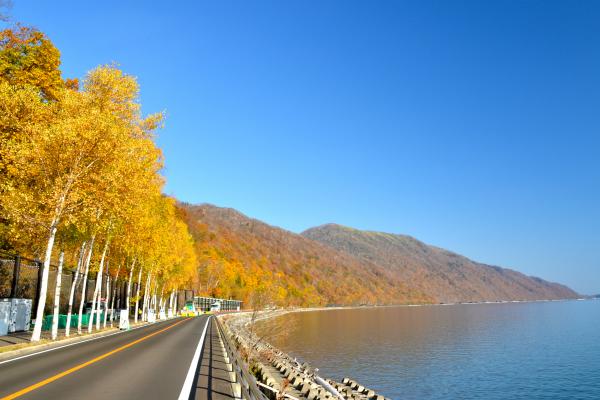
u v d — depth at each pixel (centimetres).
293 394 1936
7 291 3225
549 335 8250
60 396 923
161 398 933
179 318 6500
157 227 4144
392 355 4956
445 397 3084
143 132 2856
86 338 2572
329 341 6272
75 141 2241
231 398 971
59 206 2203
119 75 2706
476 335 8031
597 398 3219
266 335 6781
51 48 3156
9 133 2450
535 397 3234
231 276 15112
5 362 1465
